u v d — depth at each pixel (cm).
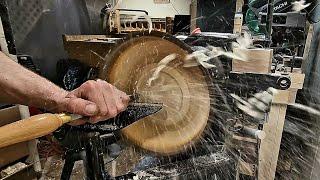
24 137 34
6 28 114
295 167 90
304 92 92
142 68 60
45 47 131
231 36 70
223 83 62
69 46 71
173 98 61
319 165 80
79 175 93
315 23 87
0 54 48
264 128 78
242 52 63
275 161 83
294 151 92
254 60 62
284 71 76
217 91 62
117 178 58
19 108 105
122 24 97
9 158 115
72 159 55
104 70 57
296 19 86
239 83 63
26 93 44
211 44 66
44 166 119
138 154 63
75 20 137
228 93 63
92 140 52
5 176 111
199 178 62
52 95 43
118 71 58
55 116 38
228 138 66
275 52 90
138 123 60
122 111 48
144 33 55
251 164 73
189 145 62
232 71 63
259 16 91
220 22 89
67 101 42
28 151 120
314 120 88
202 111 62
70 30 138
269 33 81
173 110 62
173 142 62
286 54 90
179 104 62
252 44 72
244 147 71
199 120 62
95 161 52
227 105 63
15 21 118
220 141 65
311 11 86
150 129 61
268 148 82
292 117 93
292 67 82
